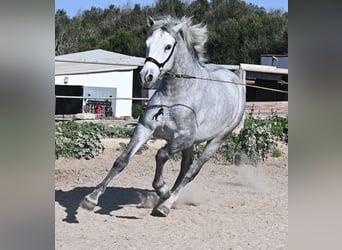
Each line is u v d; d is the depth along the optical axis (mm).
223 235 6488
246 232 6656
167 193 7359
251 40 47500
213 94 7723
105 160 12555
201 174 11328
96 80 30453
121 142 14648
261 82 26172
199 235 6480
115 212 7625
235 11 54219
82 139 12672
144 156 13508
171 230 6711
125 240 6148
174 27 7020
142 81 6746
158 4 51406
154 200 8117
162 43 6879
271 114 18125
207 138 7812
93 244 5902
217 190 9594
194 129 7309
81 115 23859
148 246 5922
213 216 7527
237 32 48000
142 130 7000
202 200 8625
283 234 6559
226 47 47812
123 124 20594
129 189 9508
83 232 6445
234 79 8531
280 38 47156
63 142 12555
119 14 59812
